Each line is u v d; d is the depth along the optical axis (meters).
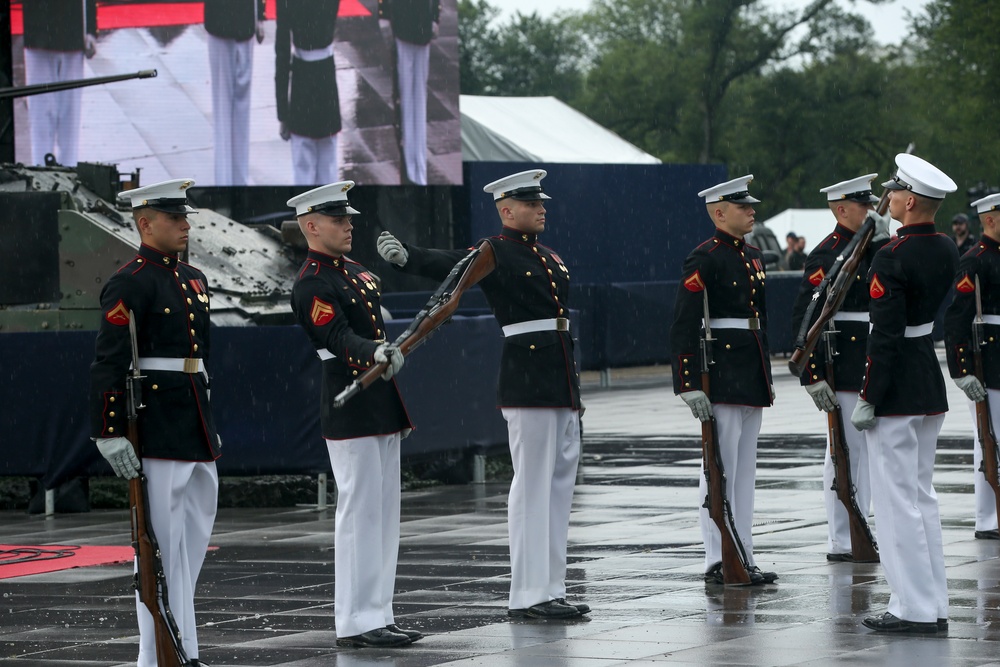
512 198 11.30
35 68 31.91
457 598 11.96
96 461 17.69
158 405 9.36
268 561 14.02
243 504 17.80
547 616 10.99
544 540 11.12
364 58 33.91
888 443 10.45
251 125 33.22
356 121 33.91
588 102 89.31
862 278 13.48
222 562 13.99
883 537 10.44
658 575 12.74
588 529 15.45
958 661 9.34
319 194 10.48
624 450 22.86
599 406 30.61
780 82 82.81
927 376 10.50
